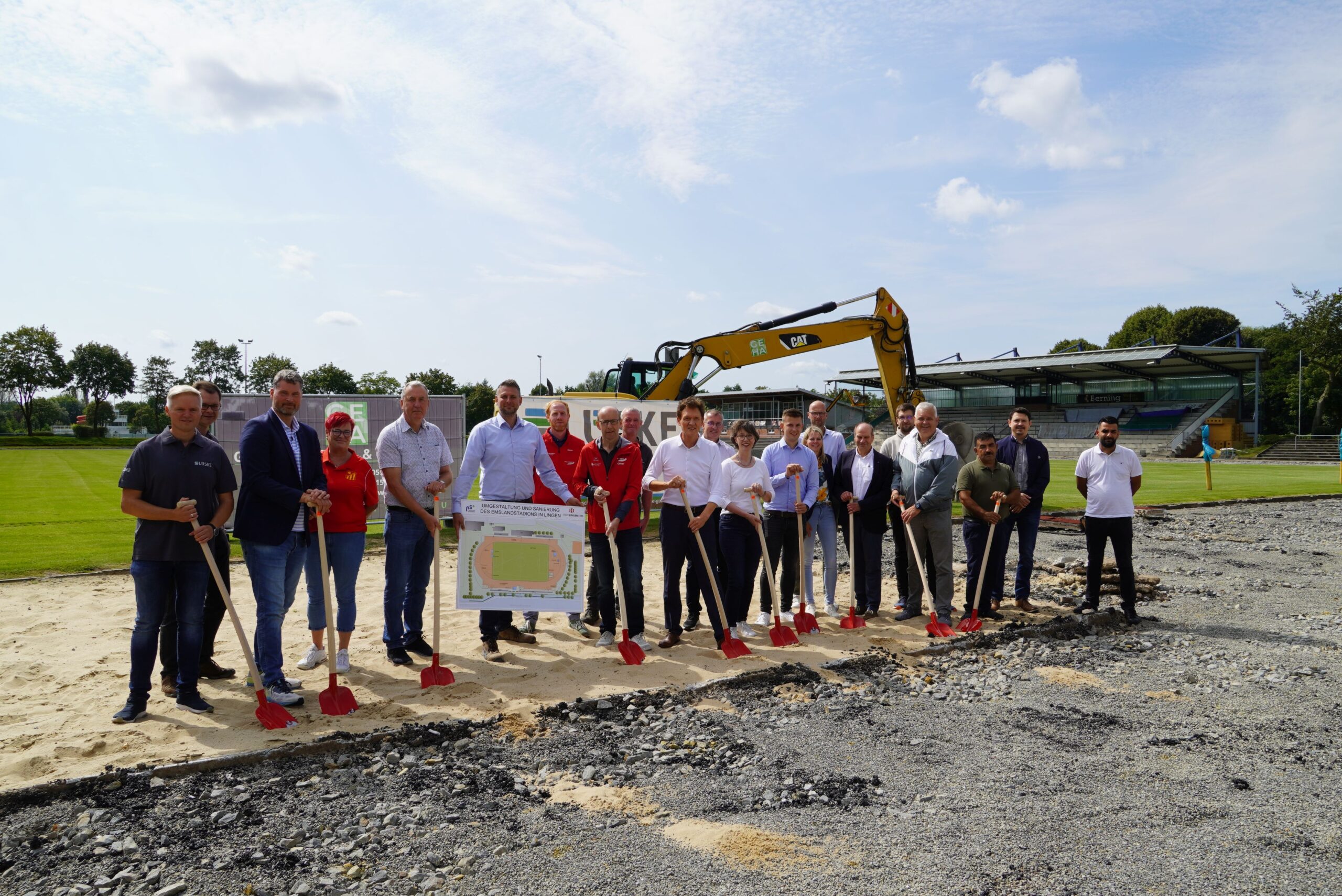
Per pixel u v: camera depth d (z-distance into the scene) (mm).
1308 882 3137
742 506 6816
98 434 72312
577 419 13289
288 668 5926
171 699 5184
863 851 3369
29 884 3059
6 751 4234
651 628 7395
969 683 5820
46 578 8891
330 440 5672
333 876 3146
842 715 5105
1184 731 4859
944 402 66250
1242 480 26672
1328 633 7285
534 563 6367
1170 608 8336
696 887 3086
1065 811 3768
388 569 5980
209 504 4887
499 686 5516
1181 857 3330
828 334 16031
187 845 3367
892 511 8227
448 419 12625
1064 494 20219
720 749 4504
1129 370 54750
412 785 3963
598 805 3797
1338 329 52531
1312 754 4496
